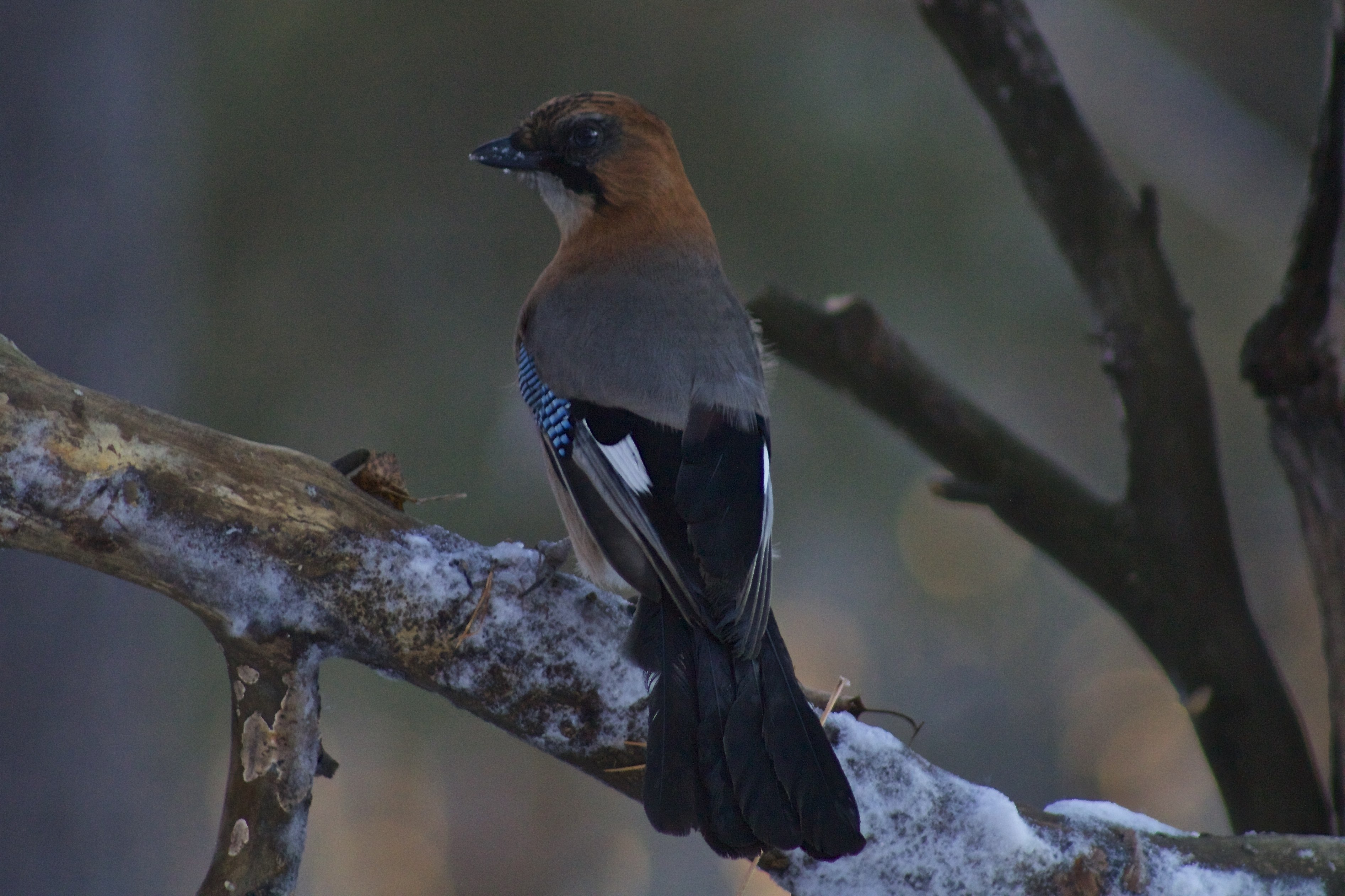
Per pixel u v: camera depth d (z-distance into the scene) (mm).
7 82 10805
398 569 4707
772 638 5043
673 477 5523
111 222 11320
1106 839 4738
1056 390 18234
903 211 15125
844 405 16062
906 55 15328
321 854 19766
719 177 15023
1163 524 6383
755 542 5309
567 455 5961
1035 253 15523
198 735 14156
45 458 4418
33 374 4465
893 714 5113
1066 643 20984
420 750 18469
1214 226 18375
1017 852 4684
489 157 7188
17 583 10625
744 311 6656
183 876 12391
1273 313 5902
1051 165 6707
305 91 15148
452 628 4766
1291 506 20266
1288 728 6184
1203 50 15109
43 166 10953
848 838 4434
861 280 15148
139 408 4586
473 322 15078
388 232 15180
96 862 10867
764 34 15383
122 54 11391
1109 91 15609
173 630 12062
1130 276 6562
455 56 15219
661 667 4840
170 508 4547
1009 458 6621
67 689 10742
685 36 15219
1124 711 21469
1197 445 6395
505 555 4855
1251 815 6145
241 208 14953
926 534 19344
